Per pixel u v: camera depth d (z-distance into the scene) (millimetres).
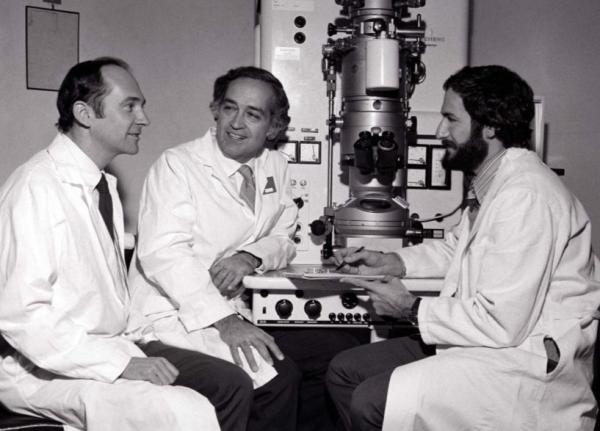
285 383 1931
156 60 2869
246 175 2246
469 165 1878
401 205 2254
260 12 2490
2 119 2674
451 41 2484
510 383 1603
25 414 1673
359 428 1746
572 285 1686
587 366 1738
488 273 1632
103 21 2789
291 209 2373
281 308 2076
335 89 2404
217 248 2141
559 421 1623
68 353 1563
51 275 1606
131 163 2852
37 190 1629
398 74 2174
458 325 1658
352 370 1931
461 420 1614
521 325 1595
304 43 2422
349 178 2340
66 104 1794
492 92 1794
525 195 1644
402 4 2283
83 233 1711
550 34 2965
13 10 2670
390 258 2123
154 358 1657
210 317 1905
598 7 2893
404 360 1944
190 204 2082
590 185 2922
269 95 2150
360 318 2121
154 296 2039
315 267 2334
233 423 1771
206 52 2934
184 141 2924
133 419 1562
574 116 2941
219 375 1772
